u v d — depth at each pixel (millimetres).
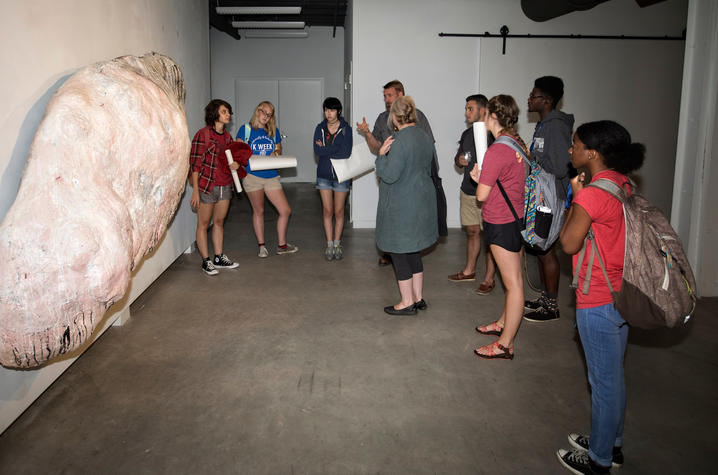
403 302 4129
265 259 5766
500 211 3201
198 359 3377
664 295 1979
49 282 2203
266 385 3057
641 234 2008
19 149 2475
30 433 2566
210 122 4848
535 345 3607
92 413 2746
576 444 2473
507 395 2961
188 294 4602
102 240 2402
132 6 4035
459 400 2904
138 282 4199
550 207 3150
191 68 5875
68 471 2299
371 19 7043
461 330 3863
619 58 7246
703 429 2633
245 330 3842
